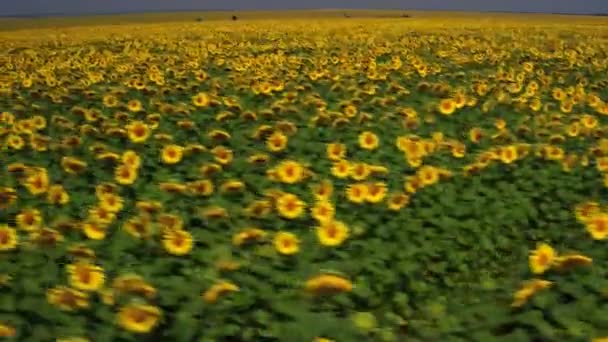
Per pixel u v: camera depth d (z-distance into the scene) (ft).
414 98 43.57
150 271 17.15
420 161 26.73
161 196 23.62
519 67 61.11
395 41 87.30
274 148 29.17
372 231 20.47
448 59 67.62
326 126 34.86
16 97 45.62
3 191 22.43
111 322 14.70
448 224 21.57
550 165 27.61
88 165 28.43
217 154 27.02
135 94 46.65
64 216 22.16
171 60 65.05
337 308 15.28
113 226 20.74
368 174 24.82
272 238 19.43
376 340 14.08
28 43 99.81
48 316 14.79
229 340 14.37
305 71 55.31
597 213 19.76
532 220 22.97
